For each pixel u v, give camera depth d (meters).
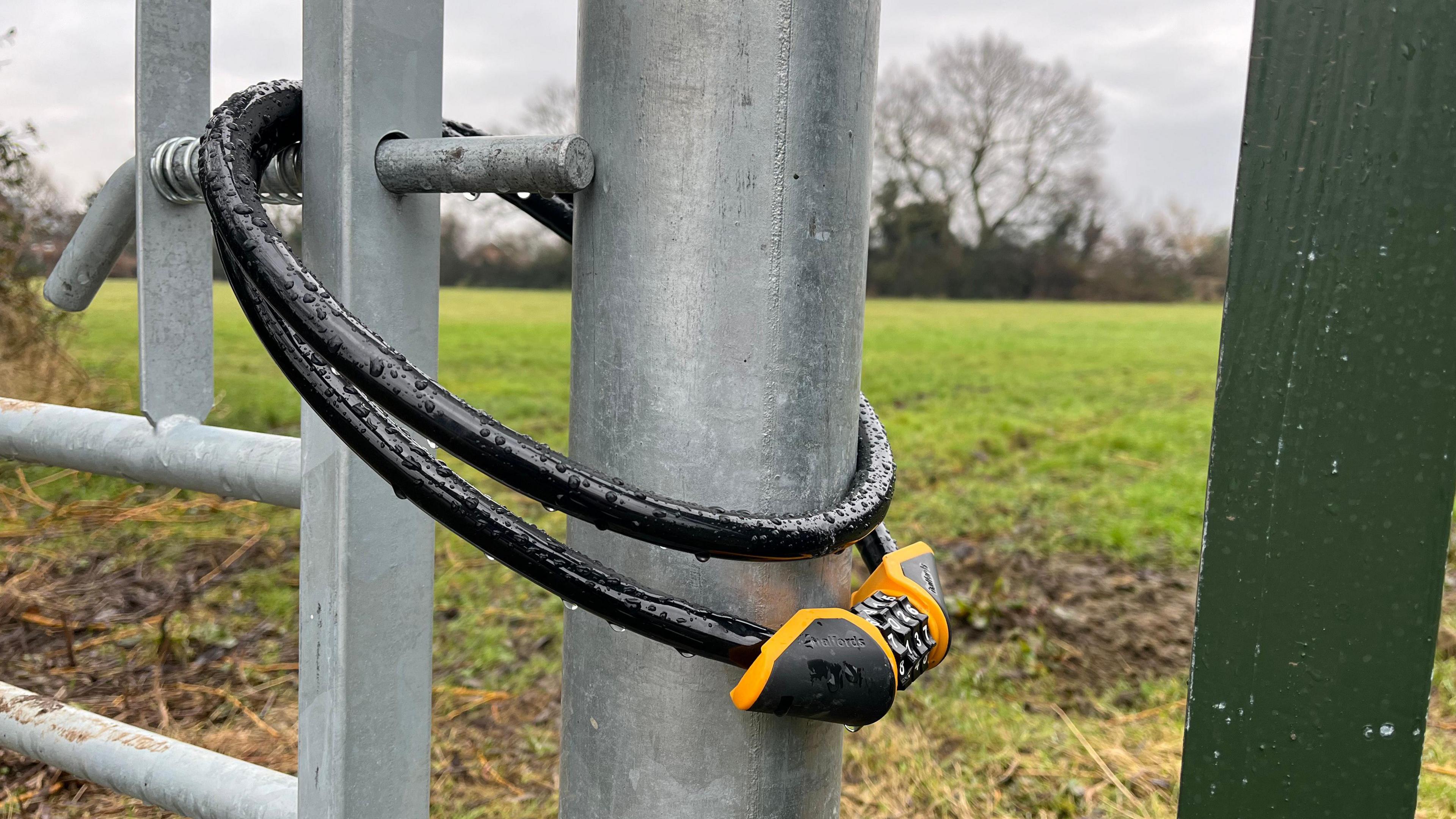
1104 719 2.46
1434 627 0.55
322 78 0.61
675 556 0.58
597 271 0.58
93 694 2.42
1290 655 0.58
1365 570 0.56
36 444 0.83
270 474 0.70
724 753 0.60
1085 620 3.11
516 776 2.11
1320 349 0.56
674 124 0.55
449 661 2.72
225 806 0.73
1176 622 3.11
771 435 0.57
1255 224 0.57
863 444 0.66
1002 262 27.83
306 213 0.63
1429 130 0.53
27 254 4.73
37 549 3.53
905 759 2.20
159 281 0.75
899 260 27.97
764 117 0.54
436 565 3.54
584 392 0.60
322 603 0.66
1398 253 0.54
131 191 0.76
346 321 0.50
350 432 0.53
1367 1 0.54
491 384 8.64
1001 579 3.27
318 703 0.67
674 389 0.57
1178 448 6.27
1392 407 0.55
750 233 0.55
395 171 0.60
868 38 0.57
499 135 0.57
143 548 3.58
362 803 0.68
